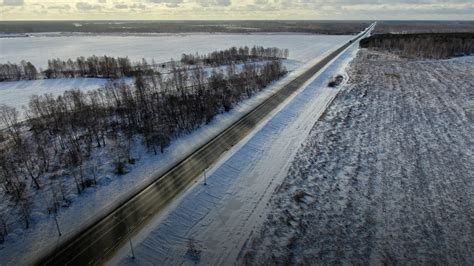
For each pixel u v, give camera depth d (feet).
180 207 94.84
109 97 211.20
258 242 81.71
